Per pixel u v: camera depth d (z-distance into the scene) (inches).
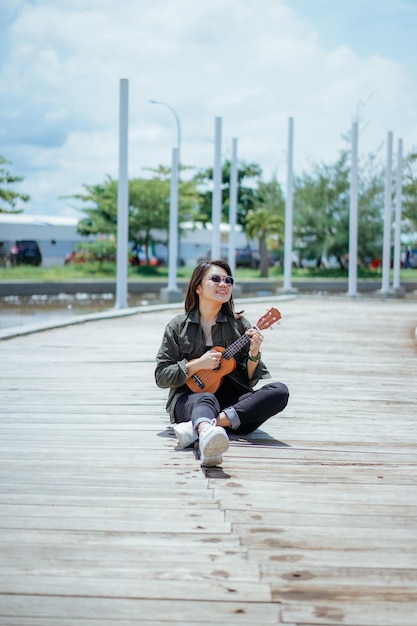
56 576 108.5
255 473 161.9
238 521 131.7
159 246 1868.8
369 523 131.8
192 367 174.9
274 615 98.4
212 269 179.8
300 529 128.3
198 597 102.9
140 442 189.5
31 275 1544.0
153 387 280.1
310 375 324.8
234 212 1171.3
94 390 272.8
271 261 2074.3
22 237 1632.6
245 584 106.9
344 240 1844.2
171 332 181.2
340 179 1838.1
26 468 164.1
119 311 648.4
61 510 136.2
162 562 113.8
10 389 274.5
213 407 172.4
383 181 1813.5
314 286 1535.4
